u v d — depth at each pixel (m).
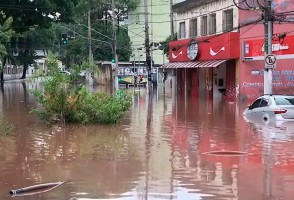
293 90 25.88
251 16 29.02
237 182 8.55
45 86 18.09
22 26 34.62
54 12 33.53
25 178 9.03
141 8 64.56
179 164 10.23
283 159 10.68
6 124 17.62
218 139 14.05
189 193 7.80
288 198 7.46
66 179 8.91
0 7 31.02
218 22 32.72
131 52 63.16
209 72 35.03
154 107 26.81
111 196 7.67
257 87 28.95
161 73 55.44
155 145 12.98
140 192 7.89
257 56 28.83
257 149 12.09
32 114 22.08
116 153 11.70
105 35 56.53
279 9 26.28
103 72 66.38
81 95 18.03
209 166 10.00
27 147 12.70
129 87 54.81
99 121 17.98
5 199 7.56
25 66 90.81
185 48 37.12
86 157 11.17
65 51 72.38
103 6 59.81
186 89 39.22
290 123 18.00
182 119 20.14
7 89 50.97
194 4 36.16
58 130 16.22
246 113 20.53
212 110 24.41
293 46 25.83
